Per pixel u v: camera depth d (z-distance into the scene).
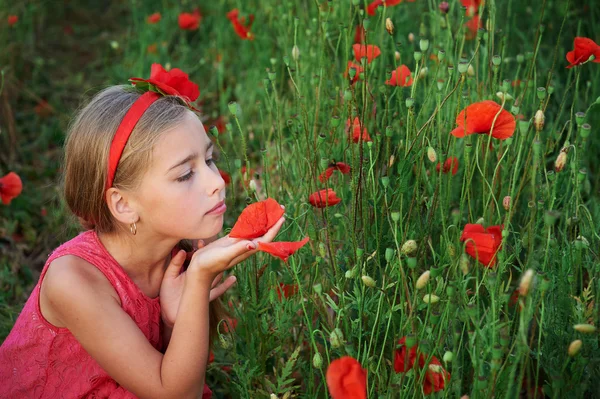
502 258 1.53
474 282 1.89
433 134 1.91
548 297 1.76
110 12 5.31
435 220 1.99
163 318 1.89
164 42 4.28
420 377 1.49
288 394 1.79
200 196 1.71
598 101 1.75
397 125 2.20
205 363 1.70
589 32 3.08
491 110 1.60
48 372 1.79
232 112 1.89
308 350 2.09
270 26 3.51
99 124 1.69
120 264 1.80
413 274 1.65
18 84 4.16
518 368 1.79
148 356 1.69
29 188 3.46
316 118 2.24
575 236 1.87
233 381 2.04
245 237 1.57
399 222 1.94
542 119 1.52
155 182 1.68
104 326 1.68
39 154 3.72
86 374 1.78
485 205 1.77
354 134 1.94
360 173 1.74
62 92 4.20
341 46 2.83
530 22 3.25
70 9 5.33
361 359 1.80
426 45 1.85
